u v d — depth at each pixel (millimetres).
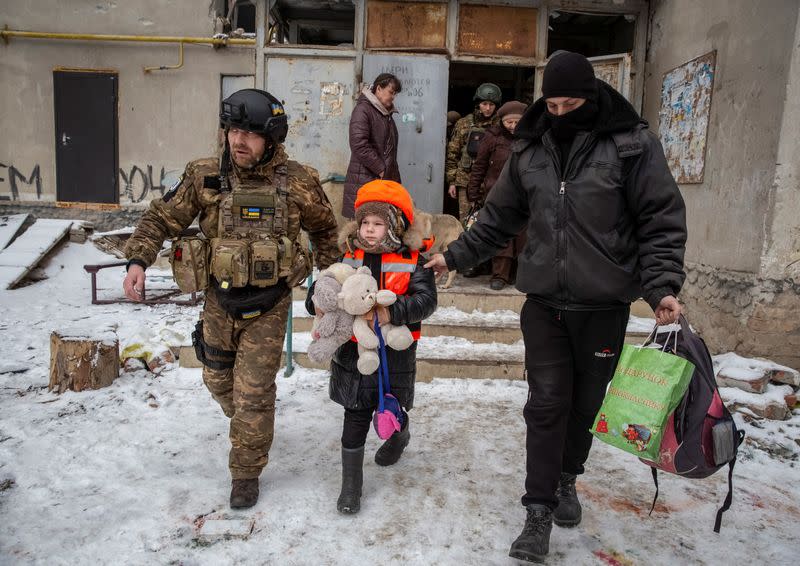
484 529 2523
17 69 7781
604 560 2340
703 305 5047
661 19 6422
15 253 7148
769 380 4145
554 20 8930
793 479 3074
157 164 7906
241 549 2336
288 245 2568
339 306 2480
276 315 2656
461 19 7230
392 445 3000
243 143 2461
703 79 5289
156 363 4340
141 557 2270
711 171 5055
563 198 2262
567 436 2514
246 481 2641
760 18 4434
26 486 2750
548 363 2332
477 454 3225
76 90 7809
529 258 2391
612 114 2219
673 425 2133
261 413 2615
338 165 7430
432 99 7223
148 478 2867
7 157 7918
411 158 7273
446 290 5523
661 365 2080
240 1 7625
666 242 2154
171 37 7605
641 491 2898
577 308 2293
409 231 2594
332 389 2676
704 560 2357
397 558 2312
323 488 2816
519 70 9898
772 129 4242
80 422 3459
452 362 4289
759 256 4324
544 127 2348
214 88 7719
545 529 2256
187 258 2516
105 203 7996
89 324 5410
